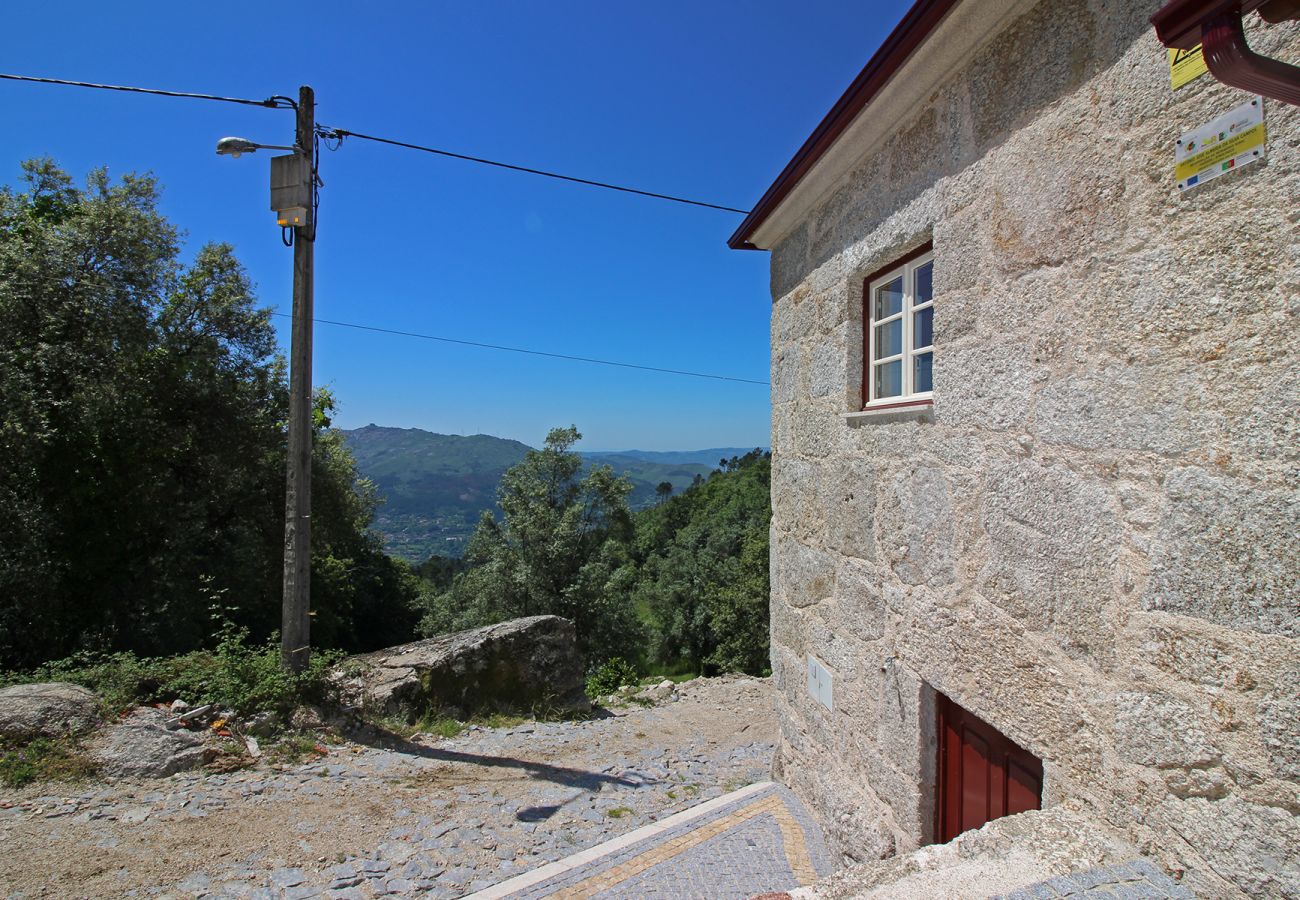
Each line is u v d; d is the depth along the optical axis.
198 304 14.92
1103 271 2.08
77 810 4.34
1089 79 2.14
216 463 14.77
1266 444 1.61
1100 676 2.08
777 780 4.91
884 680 3.38
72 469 12.55
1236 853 1.67
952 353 2.82
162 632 13.18
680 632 30.45
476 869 4.03
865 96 3.10
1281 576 1.58
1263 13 1.30
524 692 8.22
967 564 2.73
